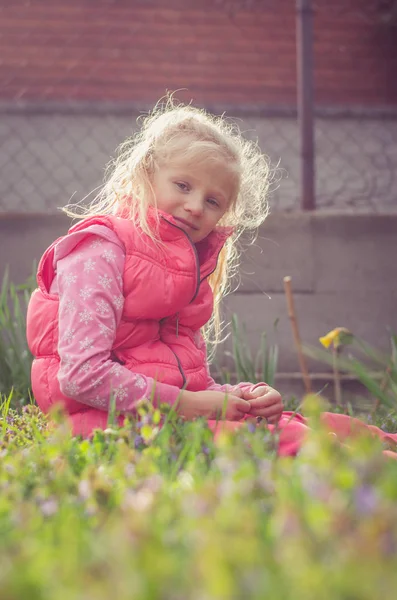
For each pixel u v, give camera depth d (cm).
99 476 138
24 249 430
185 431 174
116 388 211
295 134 595
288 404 320
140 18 736
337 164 561
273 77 746
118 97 731
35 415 246
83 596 80
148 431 163
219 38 745
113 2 731
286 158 564
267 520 113
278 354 426
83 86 725
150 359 224
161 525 105
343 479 113
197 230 233
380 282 432
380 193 525
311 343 429
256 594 80
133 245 224
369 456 127
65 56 723
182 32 741
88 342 212
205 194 232
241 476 125
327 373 420
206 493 117
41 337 226
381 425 270
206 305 241
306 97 443
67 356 212
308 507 108
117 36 732
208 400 214
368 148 582
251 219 285
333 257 432
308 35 442
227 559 85
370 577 82
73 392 212
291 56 748
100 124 604
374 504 101
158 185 231
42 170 548
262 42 746
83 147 573
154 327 227
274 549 95
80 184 537
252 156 280
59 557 92
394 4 731
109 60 730
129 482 137
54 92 719
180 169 229
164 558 88
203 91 743
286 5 747
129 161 243
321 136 595
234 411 214
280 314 429
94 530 115
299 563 85
